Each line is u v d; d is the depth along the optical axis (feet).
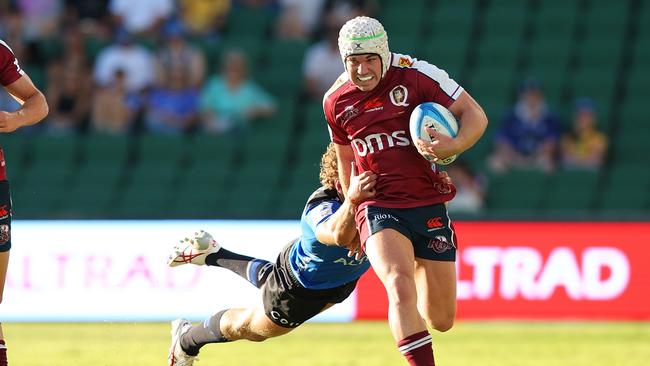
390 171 65.98
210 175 168.35
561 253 124.77
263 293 71.92
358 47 63.05
